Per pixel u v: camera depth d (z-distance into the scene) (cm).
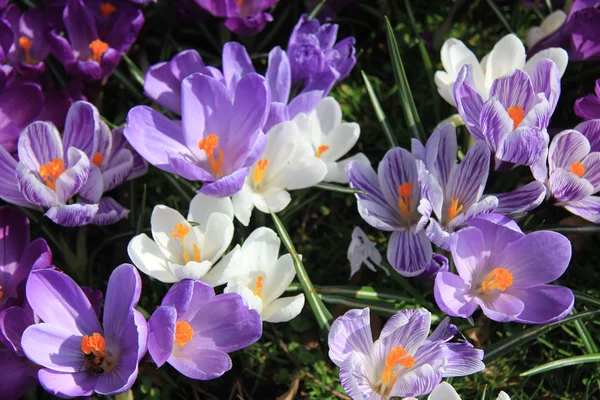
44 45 71
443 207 62
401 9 80
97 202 61
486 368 65
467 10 76
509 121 60
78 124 62
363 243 65
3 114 65
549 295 60
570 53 70
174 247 60
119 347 57
